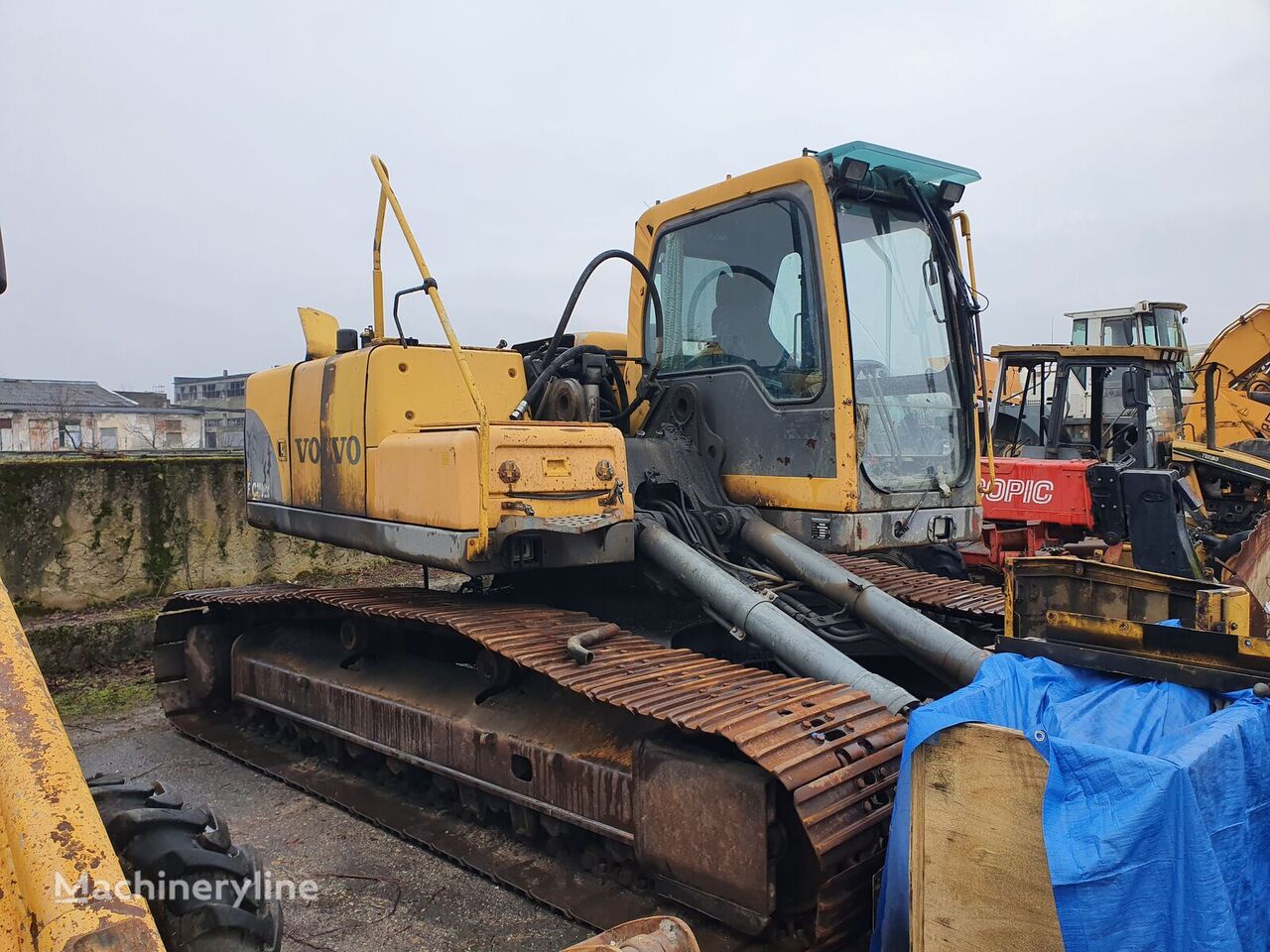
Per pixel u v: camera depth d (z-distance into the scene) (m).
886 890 2.47
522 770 3.78
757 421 4.20
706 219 4.48
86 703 6.18
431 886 3.64
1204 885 2.03
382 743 4.43
